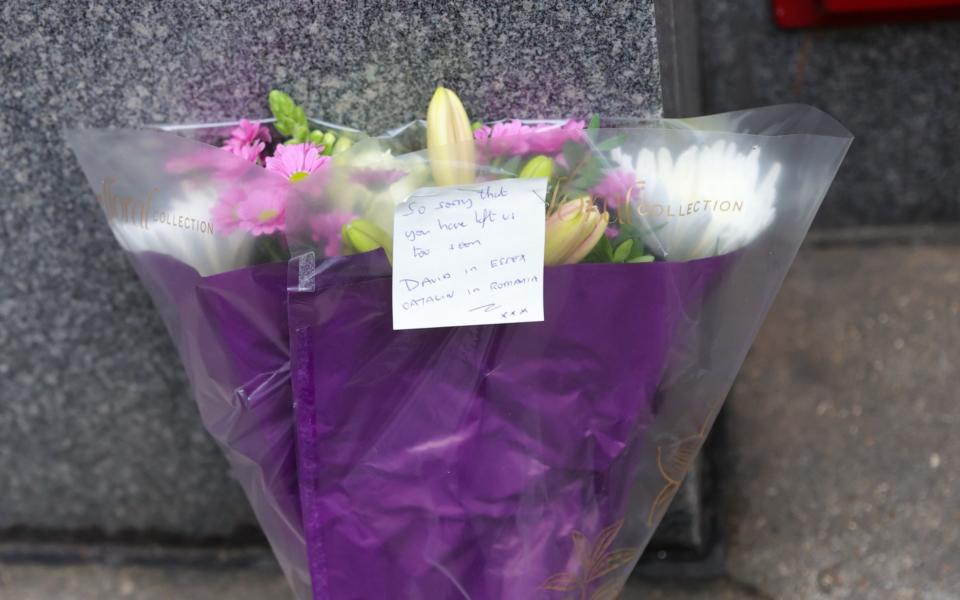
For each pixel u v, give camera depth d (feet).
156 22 3.30
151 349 4.16
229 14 3.27
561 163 2.89
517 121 3.18
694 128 3.03
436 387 2.86
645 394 2.89
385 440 2.89
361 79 3.35
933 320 5.60
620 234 2.85
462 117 3.05
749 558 4.50
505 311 2.73
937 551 4.44
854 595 4.32
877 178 6.21
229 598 4.61
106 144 3.09
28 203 3.77
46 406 4.35
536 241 2.75
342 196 2.83
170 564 4.77
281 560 3.30
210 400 3.16
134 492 4.64
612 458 2.92
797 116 2.93
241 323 2.99
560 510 2.90
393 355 2.86
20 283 3.98
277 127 3.34
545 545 2.90
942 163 6.10
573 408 2.85
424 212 2.80
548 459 2.86
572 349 2.82
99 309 4.05
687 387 2.98
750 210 2.87
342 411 2.89
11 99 3.49
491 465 2.85
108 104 3.48
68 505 4.71
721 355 2.98
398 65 3.32
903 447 4.92
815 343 5.57
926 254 6.07
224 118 3.47
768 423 5.14
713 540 4.56
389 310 2.82
